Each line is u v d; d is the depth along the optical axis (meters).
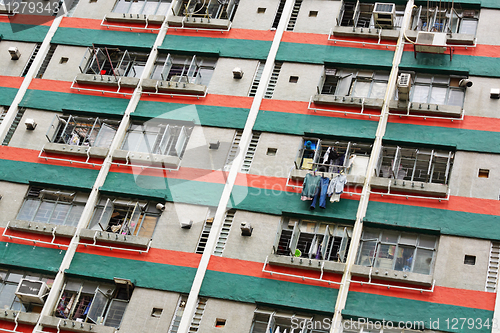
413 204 30.95
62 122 35.75
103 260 31.69
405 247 30.28
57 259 31.98
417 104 33.06
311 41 36.41
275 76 35.84
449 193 30.78
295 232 31.02
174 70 36.91
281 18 37.34
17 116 36.47
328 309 29.09
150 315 30.19
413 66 34.28
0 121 36.38
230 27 37.69
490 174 31.00
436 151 32.09
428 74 34.22
